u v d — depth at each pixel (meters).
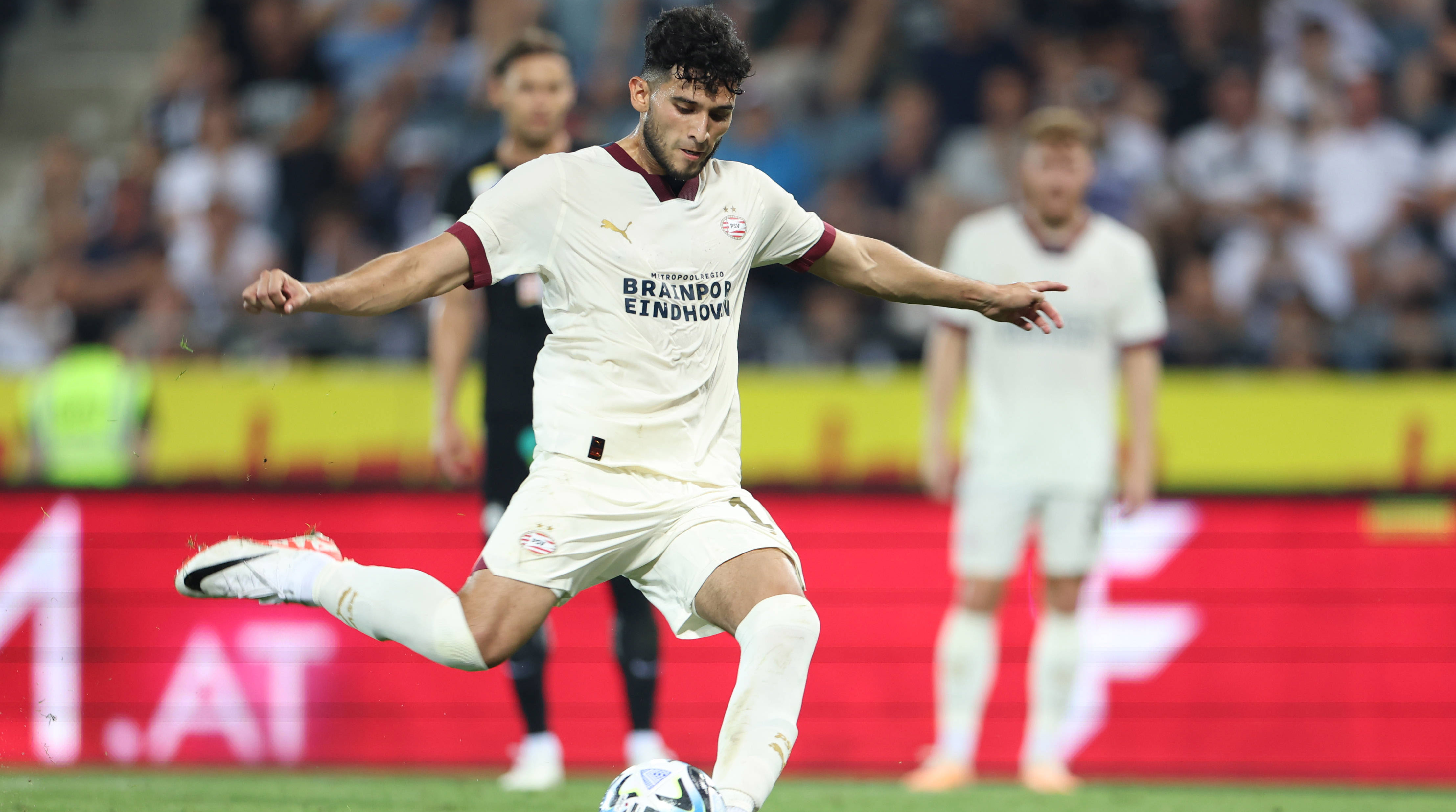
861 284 12.24
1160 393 26.78
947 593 23.38
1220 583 23.22
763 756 10.43
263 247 36.06
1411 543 23.20
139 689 22.89
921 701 23.19
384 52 39.19
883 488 23.66
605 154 11.46
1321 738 22.88
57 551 23.19
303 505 23.44
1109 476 21.52
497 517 17.64
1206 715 22.95
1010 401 21.38
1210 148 35.75
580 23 39.97
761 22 39.16
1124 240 21.70
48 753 22.75
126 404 27.17
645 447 11.41
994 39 37.09
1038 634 23.17
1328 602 23.12
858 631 23.36
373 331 29.66
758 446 26.89
